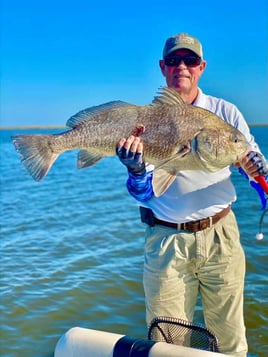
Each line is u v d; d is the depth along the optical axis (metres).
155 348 2.70
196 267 3.59
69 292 6.62
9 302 6.31
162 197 3.51
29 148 3.29
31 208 13.64
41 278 7.21
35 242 9.44
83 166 3.27
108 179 21.66
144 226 10.70
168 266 3.55
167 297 3.58
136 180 3.28
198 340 3.07
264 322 5.54
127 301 6.36
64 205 14.08
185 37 3.51
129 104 3.15
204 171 3.14
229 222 3.58
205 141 3.01
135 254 8.44
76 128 3.20
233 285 3.57
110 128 3.12
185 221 3.49
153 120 3.08
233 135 3.06
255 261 7.57
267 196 3.31
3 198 15.84
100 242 9.34
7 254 8.59
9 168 28.12
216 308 3.63
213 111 3.55
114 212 12.69
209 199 3.48
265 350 5.00
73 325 5.73
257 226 10.24
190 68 3.51
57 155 3.25
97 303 6.29
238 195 14.45
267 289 6.42
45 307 6.18
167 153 3.07
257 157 3.09
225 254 3.53
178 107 3.07
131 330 5.58
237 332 3.61
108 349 2.76
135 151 3.04
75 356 2.81
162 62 3.69
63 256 8.40
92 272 7.44
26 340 5.37
